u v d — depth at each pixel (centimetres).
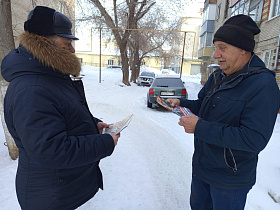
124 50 1602
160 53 2148
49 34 118
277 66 780
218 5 1845
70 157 110
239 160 141
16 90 108
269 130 120
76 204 140
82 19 1328
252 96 126
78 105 131
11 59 114
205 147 154
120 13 1550
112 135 137
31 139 102
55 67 118
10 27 357
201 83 2031
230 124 135
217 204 156
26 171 125
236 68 142
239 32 130
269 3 878
